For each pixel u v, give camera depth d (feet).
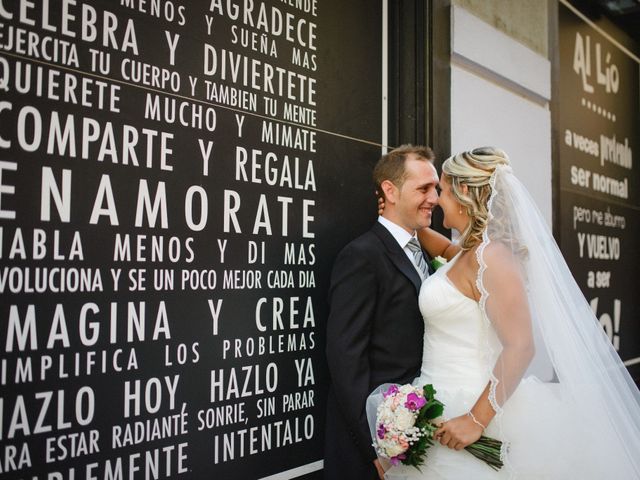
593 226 16.35
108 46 6.37
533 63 13.06
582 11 16.05
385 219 8.25
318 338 8.59
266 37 8.10
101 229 6.23
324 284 8.74
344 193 9.19
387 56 10.19
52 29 5.94
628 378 7.47
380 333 7.68
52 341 5.86
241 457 7.53
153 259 6.67
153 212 6.69
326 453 7.92
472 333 6.95
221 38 7.51
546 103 13.83
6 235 5.57
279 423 8.02
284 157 8.25
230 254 7.48
